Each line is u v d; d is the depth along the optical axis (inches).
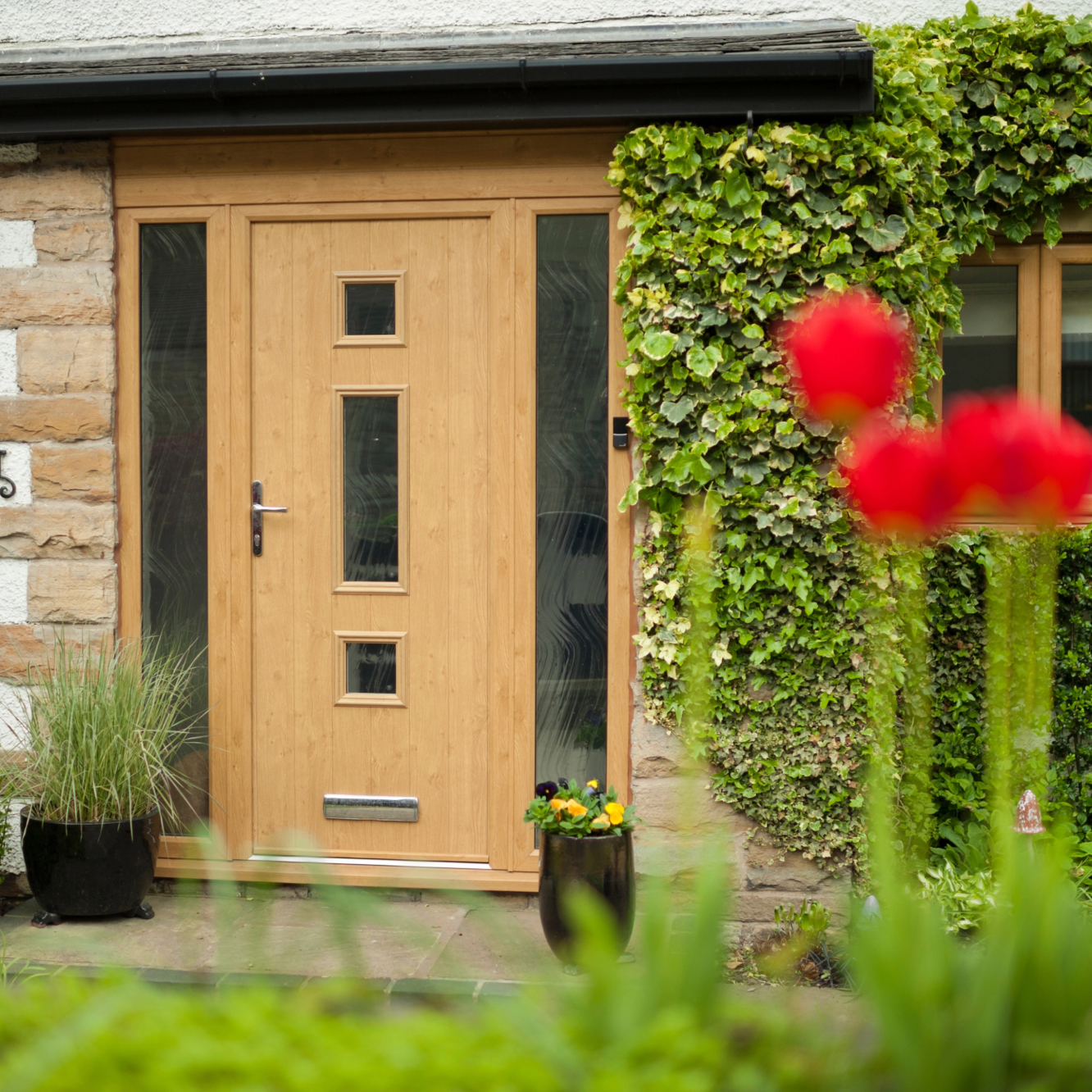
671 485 174.1
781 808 173.0
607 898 140.0
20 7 199.5
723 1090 42.0
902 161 171.9
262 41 195.5
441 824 188.2
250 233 189.2
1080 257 194.5
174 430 192.7
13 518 191.9
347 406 189.5
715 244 171.2
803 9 188.4
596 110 172.9
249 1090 41.4
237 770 190.2
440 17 192.9
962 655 187.3
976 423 40.8
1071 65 183.9
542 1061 42.5
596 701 185.5
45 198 189.9
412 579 188.2
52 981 57.9
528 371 184.5
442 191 184.4
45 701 179.5
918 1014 42.1
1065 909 48.2
